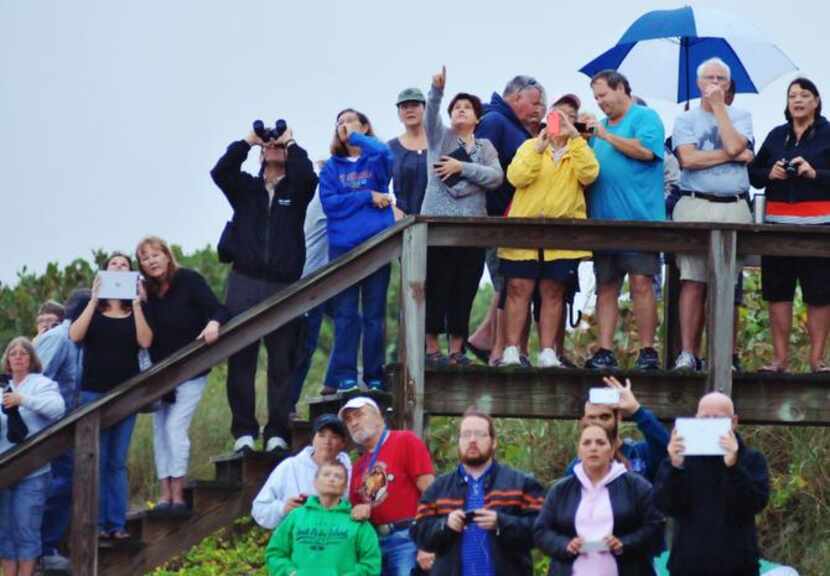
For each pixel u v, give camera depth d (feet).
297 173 154.81
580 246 148.46
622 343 191.93
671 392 150.10
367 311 152.87
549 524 122.93
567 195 150.10
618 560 121.49
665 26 163.94
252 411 154.10
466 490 126.72
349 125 155.33
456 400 149.69
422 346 147.74
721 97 151.02
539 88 157.17
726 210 151.02
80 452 148.25
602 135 149.89
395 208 160.45
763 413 151.02
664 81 169.48
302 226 156.25
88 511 148.05
